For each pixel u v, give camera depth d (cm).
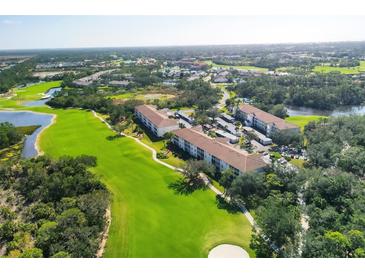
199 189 8125
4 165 9119
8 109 18038
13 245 5812
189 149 10562
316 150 9700
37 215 6762
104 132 13188
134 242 6066
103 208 6775
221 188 8181
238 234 6269
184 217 6894
